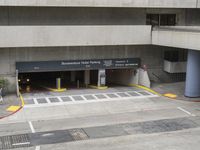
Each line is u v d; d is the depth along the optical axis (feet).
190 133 68.03
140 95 99.04
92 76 122.52
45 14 100.68
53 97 95.30
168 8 114.73
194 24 119.14
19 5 91.66
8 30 91.35
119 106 87.15
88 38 98.73
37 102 89.56
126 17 109.29
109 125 72.28
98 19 106.22
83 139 64.18
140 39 104.37
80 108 84.79
